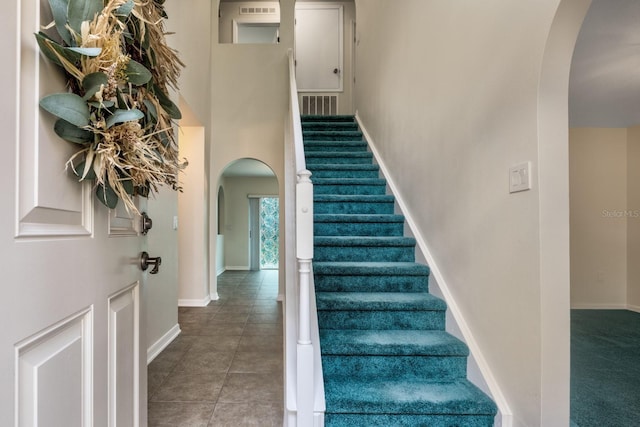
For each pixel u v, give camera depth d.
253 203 8.12
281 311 3.97
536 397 1.24
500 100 1.45
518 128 1.33
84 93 0.70
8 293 0.54
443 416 1.47
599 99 3.29
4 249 0.54
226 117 4.57
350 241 2.42
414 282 2.17
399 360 1.71
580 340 3.09
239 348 2.81
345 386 1.60
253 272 7.47
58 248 0.68
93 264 0.82
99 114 0.71
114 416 0.93
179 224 4.14
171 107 1.05
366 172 3.38
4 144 0.54
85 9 0.68
